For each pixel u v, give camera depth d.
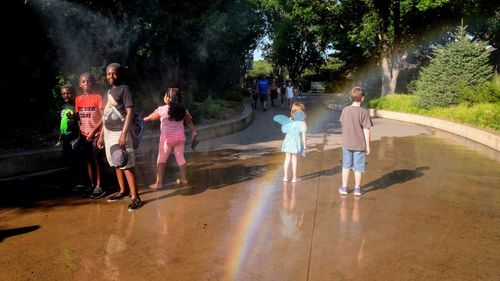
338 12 25.77
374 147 10.03
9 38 8.50
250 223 4.52
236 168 7.48
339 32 27.67
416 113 17.50
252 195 5.66
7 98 8.38
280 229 4.34
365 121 5.45
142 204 5.21
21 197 5.51
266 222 4.55
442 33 26.00
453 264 3.54
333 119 17.67
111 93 4.80
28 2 8.35
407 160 8.33
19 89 8.48
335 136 12.05
